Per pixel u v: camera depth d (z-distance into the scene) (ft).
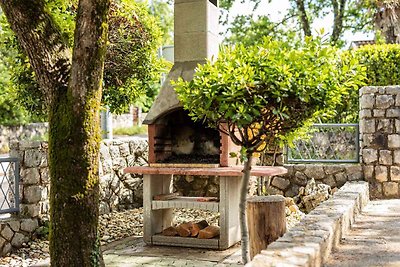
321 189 28.09
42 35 15.60
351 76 14.89
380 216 22.44
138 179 30.96
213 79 14.25
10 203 22.25
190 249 20.26
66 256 15.01
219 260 18.37
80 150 15.14
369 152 28.63
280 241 13.38
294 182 29.63
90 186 15.30
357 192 23.39
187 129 22.63
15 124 69.82
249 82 13.84
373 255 15.53
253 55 14.60
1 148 67.72
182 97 14.88
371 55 34.45
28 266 18.71
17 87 24.35
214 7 21.71
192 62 20.93
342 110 34.27
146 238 21.09
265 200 15.37
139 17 25.98
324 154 29.96
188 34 21.02
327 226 15.44
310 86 13.85
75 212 15.07
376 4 48.88
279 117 14.32
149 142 21.20
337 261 14.74
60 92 15.47
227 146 20.21
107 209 28.25
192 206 20.51
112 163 28.76
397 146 28.27
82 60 15.07
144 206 21.16
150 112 21.15
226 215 19.92
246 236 14.90
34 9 15.58
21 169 22.22
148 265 17.75
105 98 26.68
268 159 29.84
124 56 25.79
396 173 28.25
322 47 14.53
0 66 61.67
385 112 28.45
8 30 23.39
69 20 21.45
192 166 20.47
